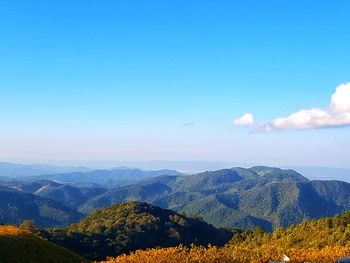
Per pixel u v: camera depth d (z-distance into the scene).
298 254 37.19
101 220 178.12
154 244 149.50
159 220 177.38
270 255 34.47
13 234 53.22
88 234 142.00
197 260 29.97
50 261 50.97
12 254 47.19
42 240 57.06
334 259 35.00
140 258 31.52
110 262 33.31
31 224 140.00
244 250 34.50
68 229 167.75
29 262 47.66
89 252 125.94
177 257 30.11
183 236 169.75
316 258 36.09
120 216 178.88
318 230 105.06
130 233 151.00
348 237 88.56
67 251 58.47
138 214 180.38
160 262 29.92
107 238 141.50
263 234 127.62
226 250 33.38
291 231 115.50
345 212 114.50
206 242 175.38
